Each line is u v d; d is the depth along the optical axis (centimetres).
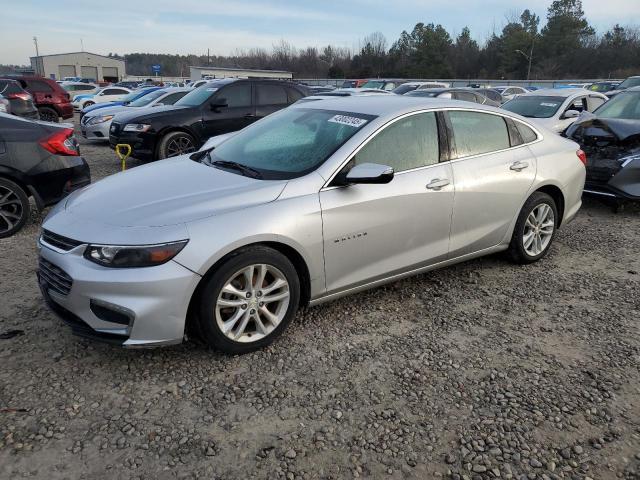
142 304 293
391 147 385
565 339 366
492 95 1827
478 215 434
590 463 251
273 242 326
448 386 309
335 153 362
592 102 1037
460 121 432
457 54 8569
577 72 7575
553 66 7469
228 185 347
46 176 582
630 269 498
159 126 948
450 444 262
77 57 9156
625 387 311
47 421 273
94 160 1130
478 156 437
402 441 264
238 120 1022
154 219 308
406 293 435
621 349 353
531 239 489
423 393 302
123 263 294
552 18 7981
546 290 446
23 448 253
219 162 400
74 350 339
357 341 358
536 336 369
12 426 268
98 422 273
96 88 3092
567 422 279
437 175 402
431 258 412
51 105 2014
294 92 1092
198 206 319
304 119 424
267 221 321
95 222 316
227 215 314
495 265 499
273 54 9169
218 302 314
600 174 672
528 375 321
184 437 264
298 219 332
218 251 304
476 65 8431
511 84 5094
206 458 250
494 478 241
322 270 352
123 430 268
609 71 7425
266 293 333
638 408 292
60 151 592
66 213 340
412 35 8619
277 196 334
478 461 251
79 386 303
